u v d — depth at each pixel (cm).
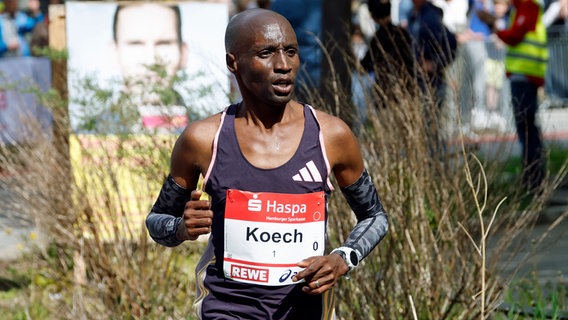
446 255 1369
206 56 1792
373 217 1023
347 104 1469
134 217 1605
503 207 1451
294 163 959
